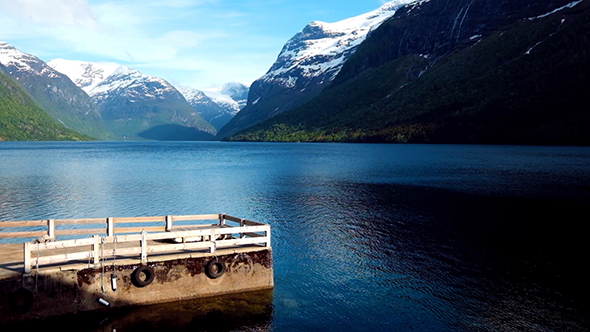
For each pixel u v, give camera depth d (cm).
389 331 1958
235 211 4625
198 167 10262
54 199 5334
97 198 5431
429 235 3581
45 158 13400
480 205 4981
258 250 2312
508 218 4256
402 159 12444
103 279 1978
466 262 2886
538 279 2583
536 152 14650
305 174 8500
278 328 1961
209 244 2214
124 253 2042
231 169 9706
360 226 3906
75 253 1945
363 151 17312
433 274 2659
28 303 1847
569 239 3466
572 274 2667
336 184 6906
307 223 4038
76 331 1861
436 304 2241
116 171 9144
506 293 2370
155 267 2070
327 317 2080
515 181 7181
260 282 2328
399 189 6306
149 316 1992
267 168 9944
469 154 14112
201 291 2181
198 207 4859
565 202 5156
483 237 3522
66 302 1912
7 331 1819
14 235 2242
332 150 18662
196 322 1975
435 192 5991
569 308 2198
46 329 1861
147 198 5466
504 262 2883
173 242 2453
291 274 2639
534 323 2044
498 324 2028
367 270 2725
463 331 1967
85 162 11850
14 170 9194
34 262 1884
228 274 2241
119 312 1997
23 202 5094
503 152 14838
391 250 3155
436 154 14438
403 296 2330
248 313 2081
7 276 1816
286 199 5409
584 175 8006
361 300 2272
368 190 6209
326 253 3077
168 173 8744
